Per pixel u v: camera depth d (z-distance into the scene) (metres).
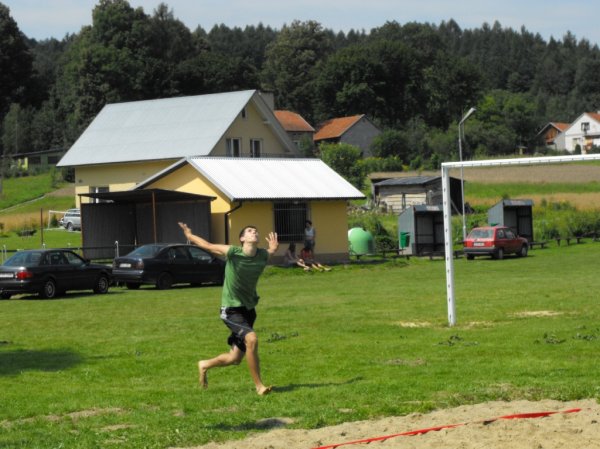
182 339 20.02
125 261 37.66
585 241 68.94
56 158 146.12
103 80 126.12
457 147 146.00
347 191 51.91
